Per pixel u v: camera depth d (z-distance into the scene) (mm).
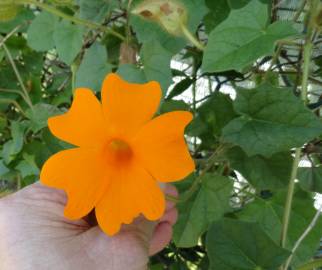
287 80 173
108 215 103
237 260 103
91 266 120
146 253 128
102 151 103
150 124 94
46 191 133
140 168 101
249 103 113
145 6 116
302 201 139
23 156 177
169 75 127
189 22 124
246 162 131
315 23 106
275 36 102
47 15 159
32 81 190
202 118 143
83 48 159
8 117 198
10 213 127
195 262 187
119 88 94
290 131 109
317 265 114
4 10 137
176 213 146
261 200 144
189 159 95
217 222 103
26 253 120
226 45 105
